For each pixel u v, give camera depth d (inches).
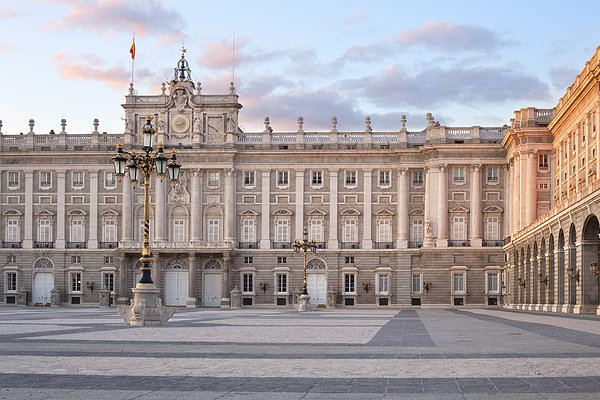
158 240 4202.8
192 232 4205.2
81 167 4301.2
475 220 4062.5
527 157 3757.4
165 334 1413.6
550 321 1924.2
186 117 4281.5
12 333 1439.5
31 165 4323.3
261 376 757.9
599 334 1346.0
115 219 4286.4
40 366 840.3
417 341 1221.7
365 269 4197.8
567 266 2625.5
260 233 4244.6
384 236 4212.6
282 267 4212.6
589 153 2972.4
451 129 4124.0
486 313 2886.3
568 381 695.1
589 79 2807.6
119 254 4156.0
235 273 4229.8
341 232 4229.8
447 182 4099.4
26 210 4315.9
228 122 4266.7
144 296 1834.4
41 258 4301.2
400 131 4202.8
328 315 2679.6
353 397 628.1
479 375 745.0
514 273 3747.5
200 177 4232.3
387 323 1941.4
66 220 4308.6
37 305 4284.0
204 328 1643.7
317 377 748.6
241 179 4271.7
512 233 3853.3
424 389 663.8
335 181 4234.7
